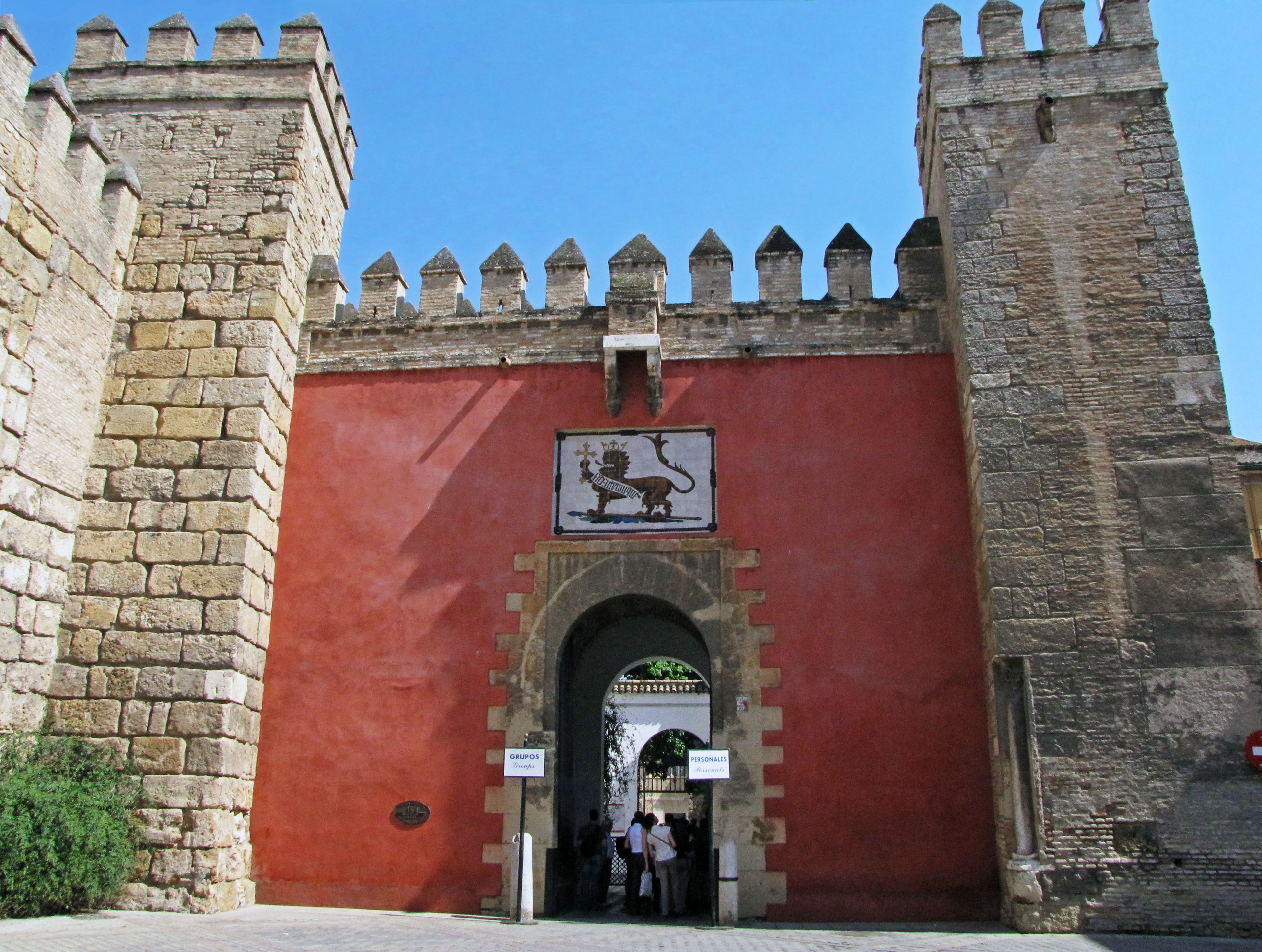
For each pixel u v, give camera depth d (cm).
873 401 1564
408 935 1091
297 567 1551
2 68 1305
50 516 1388
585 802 1906
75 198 1462
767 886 1351
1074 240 1491
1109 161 1523
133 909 1277
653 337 1568
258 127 1673
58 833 1166
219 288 1575
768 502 1523
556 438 1587
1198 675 1278
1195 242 1466
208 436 1495
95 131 1522
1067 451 1393
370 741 1459
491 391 1623
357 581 1536
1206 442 1374
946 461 1518
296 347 1659
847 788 1381
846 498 1515
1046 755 1268
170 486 1470
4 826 1133
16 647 1314
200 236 1606
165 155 1659
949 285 1587
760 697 1430
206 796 1327
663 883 1532
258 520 1491
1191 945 1083
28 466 1345
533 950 981
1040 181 1529
